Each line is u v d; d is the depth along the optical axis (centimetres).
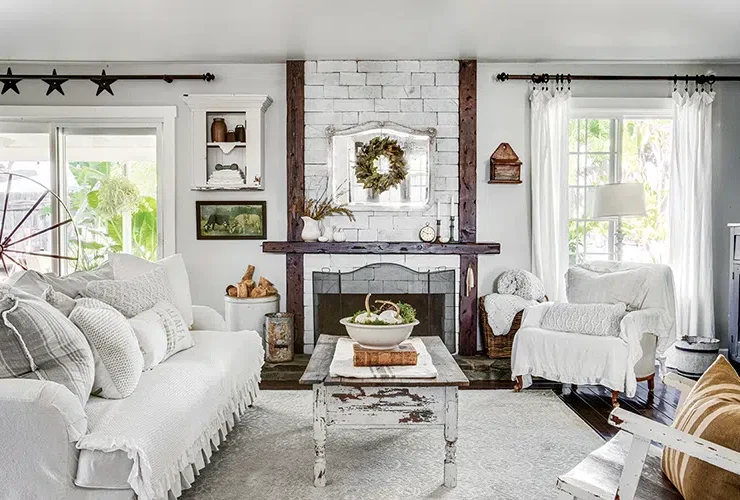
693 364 445
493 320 475
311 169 511
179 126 521
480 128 514
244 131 508
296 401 391
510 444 312
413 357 276
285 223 521
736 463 138
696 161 498
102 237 536
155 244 537
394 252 496
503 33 429
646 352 394
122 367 224
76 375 206
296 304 510
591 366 370
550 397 401
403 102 505
